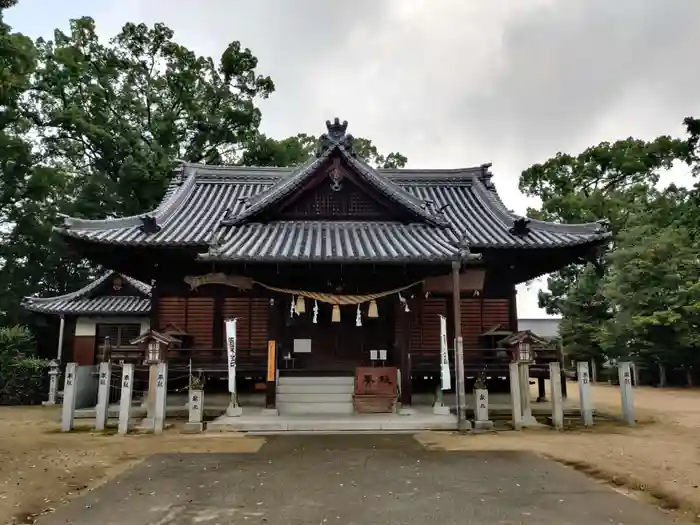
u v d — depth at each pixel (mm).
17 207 31344
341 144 16766
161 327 17078
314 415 13898
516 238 16625
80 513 6188
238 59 39031
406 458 9383
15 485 7547
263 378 15852
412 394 16781
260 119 40219
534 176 48438
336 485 7430
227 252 13609
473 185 21688
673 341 28562
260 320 17219
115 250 16094
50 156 35438
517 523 5723
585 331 36969
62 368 25703
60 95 34125
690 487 7309
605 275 36938
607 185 46688
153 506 6453
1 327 29047
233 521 5832
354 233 15914
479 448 10391
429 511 6168
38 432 13250
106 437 12195
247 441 11383
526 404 13727
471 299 17438
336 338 16766
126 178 32469
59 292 35875
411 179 21906
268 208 16516
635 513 6094
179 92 38062
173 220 17734
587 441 11273
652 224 34281
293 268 14375
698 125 23109
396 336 15492
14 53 14414
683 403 20656
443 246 14609
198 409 12953
